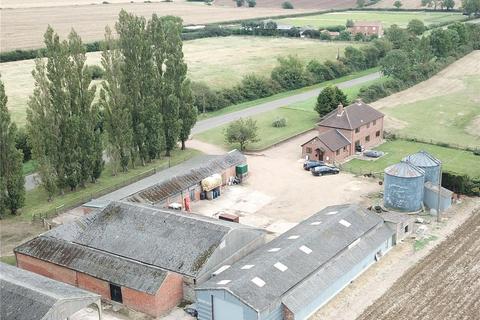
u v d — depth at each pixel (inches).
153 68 3609.7
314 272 2124.8
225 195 3201.3
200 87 5201.8
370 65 7135.8
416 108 4965.6
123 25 3467.0
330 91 4586.6
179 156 3855.8
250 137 3934.5
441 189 2886.3
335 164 3619.6
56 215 2972.4
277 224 2802.7
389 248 2506.2
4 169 2918.3
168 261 2215.8
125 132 3481.8
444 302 2085.4
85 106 3238.2
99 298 1946.4
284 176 3459.6
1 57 7057.1
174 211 2534.5
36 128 3041.3
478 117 4626.0
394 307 2066.9
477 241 2541.8
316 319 2011.6
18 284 1955.0
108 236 2406.5
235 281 1973.4
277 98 5738.2
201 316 2026.3
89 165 3289.9
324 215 2549.2
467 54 7140.8
